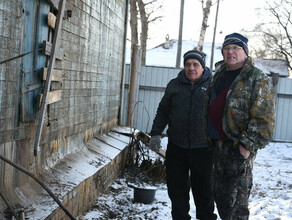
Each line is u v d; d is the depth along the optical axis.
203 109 3.71
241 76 3.34
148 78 13.42
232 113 3.34
